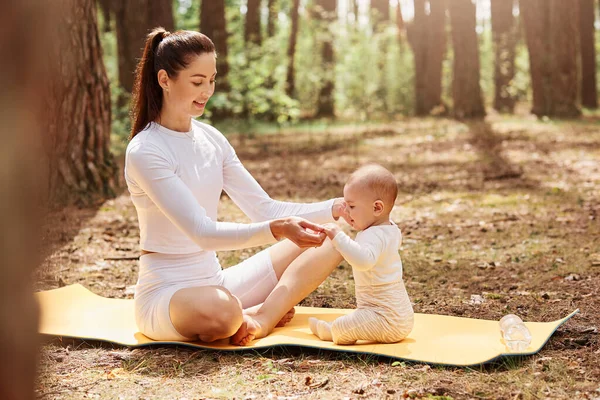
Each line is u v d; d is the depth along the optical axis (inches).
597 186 385.4
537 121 789.9
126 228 306.3
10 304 62.6
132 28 773.9
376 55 1080.2
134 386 134.7
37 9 60.4
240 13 1104.8
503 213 328.2
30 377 64.8
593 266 227.5
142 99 156.6
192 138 157.6
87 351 157.8
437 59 1005.8
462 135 685.3
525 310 185.2
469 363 140.6
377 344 154.0
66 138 354.9
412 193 403.5
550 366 139.9
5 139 60.1
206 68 150.9
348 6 1551.4
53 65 347.6
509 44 1052.5
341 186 439.2
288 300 163.5
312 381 135.0
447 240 281.3
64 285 217.5
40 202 65.2
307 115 1083.9
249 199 168.9
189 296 151.2
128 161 150.2
